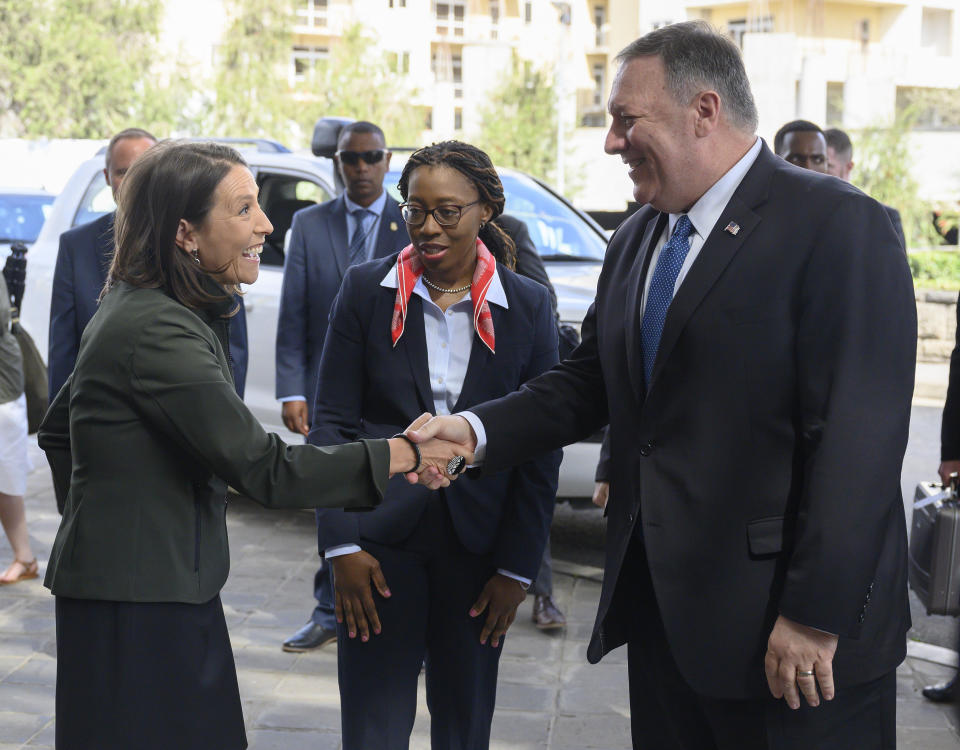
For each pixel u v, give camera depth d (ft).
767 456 7.57
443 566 9.38
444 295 9.39
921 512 13.69
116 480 7.29
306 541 19.85
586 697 13.67
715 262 7.63
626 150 7.88
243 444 7.30
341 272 15.65
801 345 7.41
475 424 8.78
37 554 18.89
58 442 7.97
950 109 113.70
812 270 7.37
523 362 9.53
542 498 9.43
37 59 103.30
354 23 111.24
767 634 7.58
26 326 22.72
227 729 7.68
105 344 7.27
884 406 7.14
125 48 110.22
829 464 7.13
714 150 7.73
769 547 7.55
